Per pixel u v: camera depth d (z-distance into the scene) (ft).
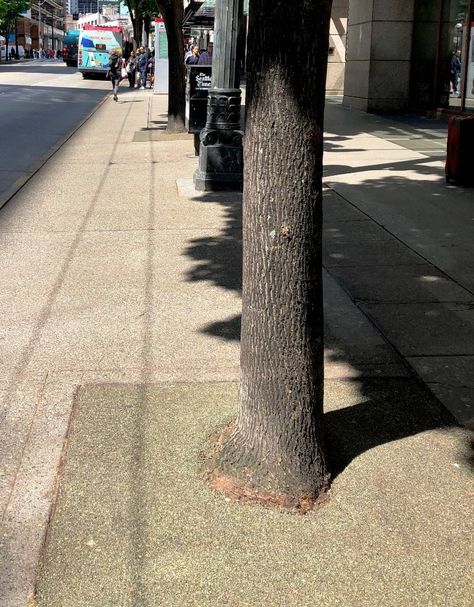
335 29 95.55
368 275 22.18
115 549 10.10
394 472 11.88
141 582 9.51
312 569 9.76
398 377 15.46
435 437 13.00
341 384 15.11
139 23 153.28
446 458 12.32
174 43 55.62
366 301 20.01
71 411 13.85
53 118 70.95
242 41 37.35
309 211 10.44
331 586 9.48
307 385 11.00
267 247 10.55
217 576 9.62
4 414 13.92
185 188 34.58
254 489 11.12
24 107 81.00
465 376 15.53
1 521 10.79
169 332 17.89
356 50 72.33
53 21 566.77
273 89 9.94
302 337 10.82
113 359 16.33
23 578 9.63
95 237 26.37
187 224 28.19
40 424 13.55
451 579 9.60
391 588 9.45
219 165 33.76
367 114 68.13
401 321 18.56
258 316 10.85
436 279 21.84
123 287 21.15
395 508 10.98
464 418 13.74
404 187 34.63
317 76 9.96
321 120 10.24
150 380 15.24
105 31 156.35
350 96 74.90
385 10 66.90
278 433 11.06
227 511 10.87
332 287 21.07
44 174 39.37
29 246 25.26
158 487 11.42
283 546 10.18
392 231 26.99
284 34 9.69
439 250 24.70
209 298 20.27
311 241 10.58
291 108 9.98
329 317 18.81
